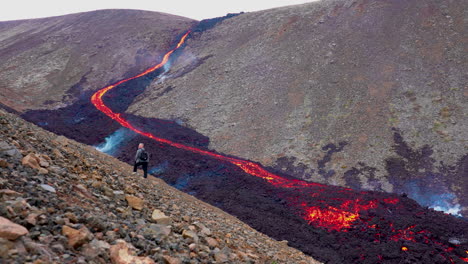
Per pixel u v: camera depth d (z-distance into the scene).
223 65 91.81
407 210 33.03
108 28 137.25
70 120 72.19
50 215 4.28
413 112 57.94
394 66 70.88
